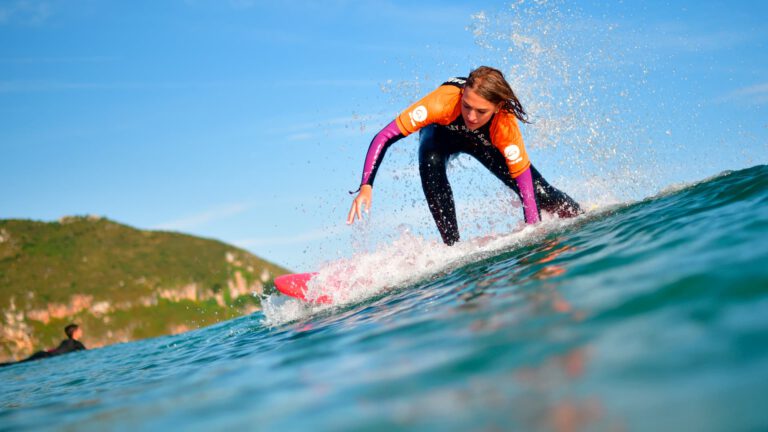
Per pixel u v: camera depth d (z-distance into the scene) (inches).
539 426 43.5
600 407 44.7
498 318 80.0
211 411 66.5
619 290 77.7
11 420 96.0
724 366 47.2
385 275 175.8
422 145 181.9
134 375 137.2
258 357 108.3
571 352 58.0
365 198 161.3
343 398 59.9
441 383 57.6
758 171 149.3
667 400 43.7
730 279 69.2
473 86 149.9
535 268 115.1
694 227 111.1
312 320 151.5
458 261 164.1
